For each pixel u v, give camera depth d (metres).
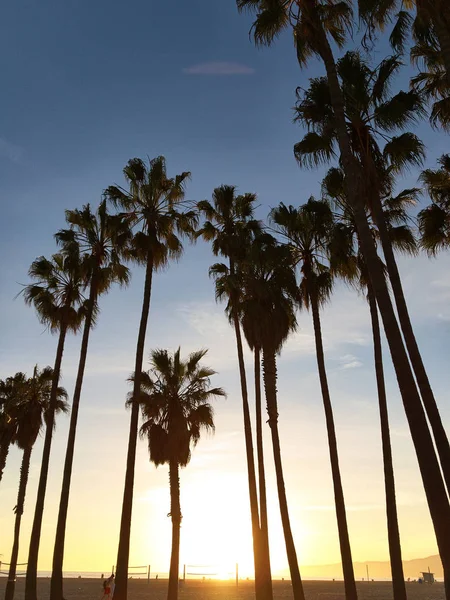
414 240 22.44
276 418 25.16
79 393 27.91
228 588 70.56
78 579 100.44
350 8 16.98
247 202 34.00
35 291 32.12
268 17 16.80
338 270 23.62
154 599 43.28
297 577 22.75
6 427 39.34
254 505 27.39
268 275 26.75
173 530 30.12
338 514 21.64
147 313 27.39
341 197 22.91
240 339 30.67
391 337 12.32
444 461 13.03
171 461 31.38
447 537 10.47
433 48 18.20
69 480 26.25
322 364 24.17
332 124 16.97
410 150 17.05
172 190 29.67
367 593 60.94
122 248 29.48
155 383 32.66
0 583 65.06
